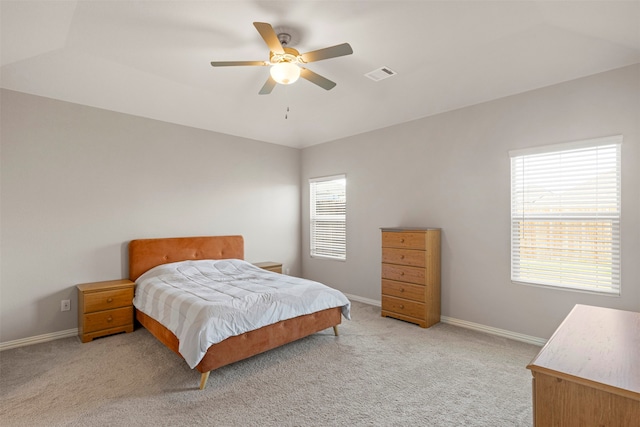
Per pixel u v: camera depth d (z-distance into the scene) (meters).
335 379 2.57
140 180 4.06
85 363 2.84
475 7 2.20
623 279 2.75
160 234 4.21
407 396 2.33
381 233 4.36
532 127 3.26
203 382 2.43
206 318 2.46
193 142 4.55
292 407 2.20
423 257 3.71
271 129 4.92
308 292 3.20
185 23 2.38
